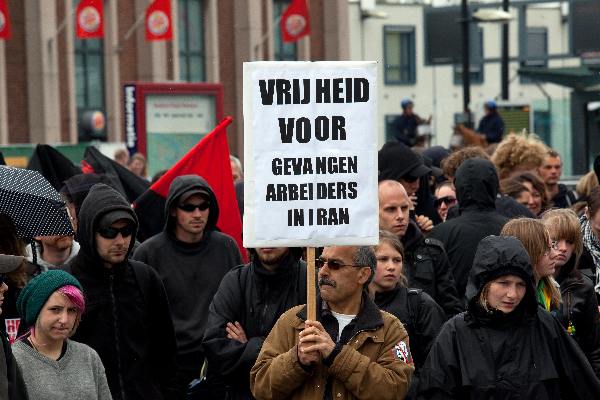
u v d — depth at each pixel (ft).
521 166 68.49
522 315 38.45
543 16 292.40
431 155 85.87
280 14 218.79
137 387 43.45
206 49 202.90
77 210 52.90
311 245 36.32
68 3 174.81
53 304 38.17
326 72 36.35
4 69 165.27
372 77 36.40
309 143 36.37
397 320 37.40
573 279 45.60
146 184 67.26
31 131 168.86
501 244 38.22
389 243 43.96
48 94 169.78
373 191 36.42
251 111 36.32
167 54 192.54
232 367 43.09
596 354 45.39
